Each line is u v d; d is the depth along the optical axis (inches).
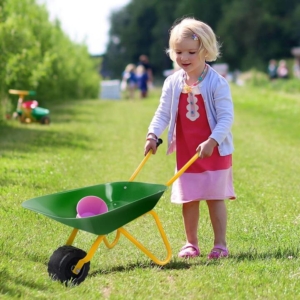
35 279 196.2
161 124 233.0
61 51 1037.8
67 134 582.6
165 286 195.6
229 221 279.0
